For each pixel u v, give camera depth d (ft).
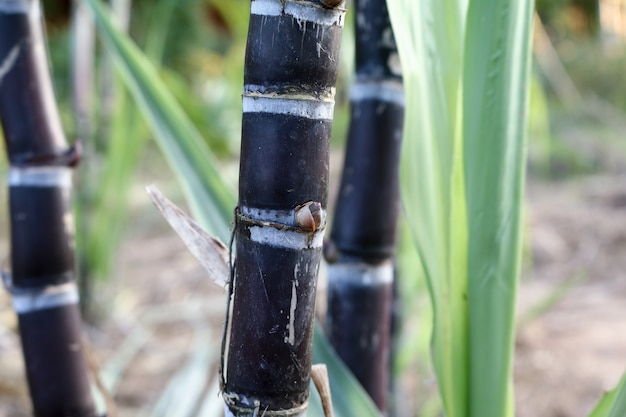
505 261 1.89
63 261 2.42
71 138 8.03
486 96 1.81
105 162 5.76
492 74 1.80
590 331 5.26
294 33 1.49
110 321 5.75
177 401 3.38
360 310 2.42
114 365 4.25
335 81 1.54
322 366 1.82
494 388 1.94
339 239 2.42
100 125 5.89
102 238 5.70
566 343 5.07
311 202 1.53
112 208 5.74
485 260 1.88
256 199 1.54
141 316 5.86
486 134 1.82
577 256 6.72
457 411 1.98
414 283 3.62
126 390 4.58
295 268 1.56
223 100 9.52
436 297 1.95
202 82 12.86
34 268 2.38
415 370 4.62
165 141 2.25
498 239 1.87
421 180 1.90
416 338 3.57
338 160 8.31
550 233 7.29
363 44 2.32
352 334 2.43
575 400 4.30
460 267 1.94
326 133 1.54
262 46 1.50
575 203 8.35
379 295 2.44
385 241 2.41
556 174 9.68
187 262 7.29
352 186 2.37
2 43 2.29
